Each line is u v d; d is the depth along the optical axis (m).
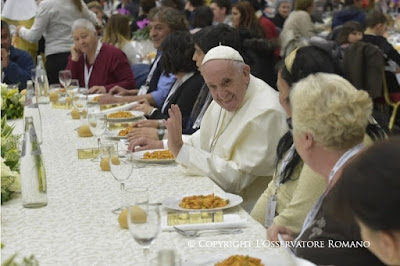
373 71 6.39
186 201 2.62
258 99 3.34
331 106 2.08
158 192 2.88
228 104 3.36
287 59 2.68
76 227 2.45
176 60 4.71
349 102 2.09
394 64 6.61
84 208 2.67
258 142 3.25
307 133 2.12
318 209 2.13
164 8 5.86
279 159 2.85
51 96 5.55
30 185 2.68
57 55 7.75
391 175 1.31
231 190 3.24
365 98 2.10
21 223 2.51
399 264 1.33
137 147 3.65
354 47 6.39
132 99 5.43
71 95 5.32
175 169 3.27
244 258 1.98
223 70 3.30
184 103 4.64
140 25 8.66
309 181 2.46
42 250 2.24
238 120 3.37
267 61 5.21
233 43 4.00
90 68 6.50
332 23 9.97
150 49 8.48
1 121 3.37
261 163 3.23
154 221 2.05
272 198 2.83
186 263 2.01
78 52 6.51
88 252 2.20
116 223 2.47
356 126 2.08
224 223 2.38
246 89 3.38
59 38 7.75
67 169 3.32
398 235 1.31
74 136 4.16
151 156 3.41
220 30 3.97
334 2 12.67
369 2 10.70
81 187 2.98
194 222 2.41
